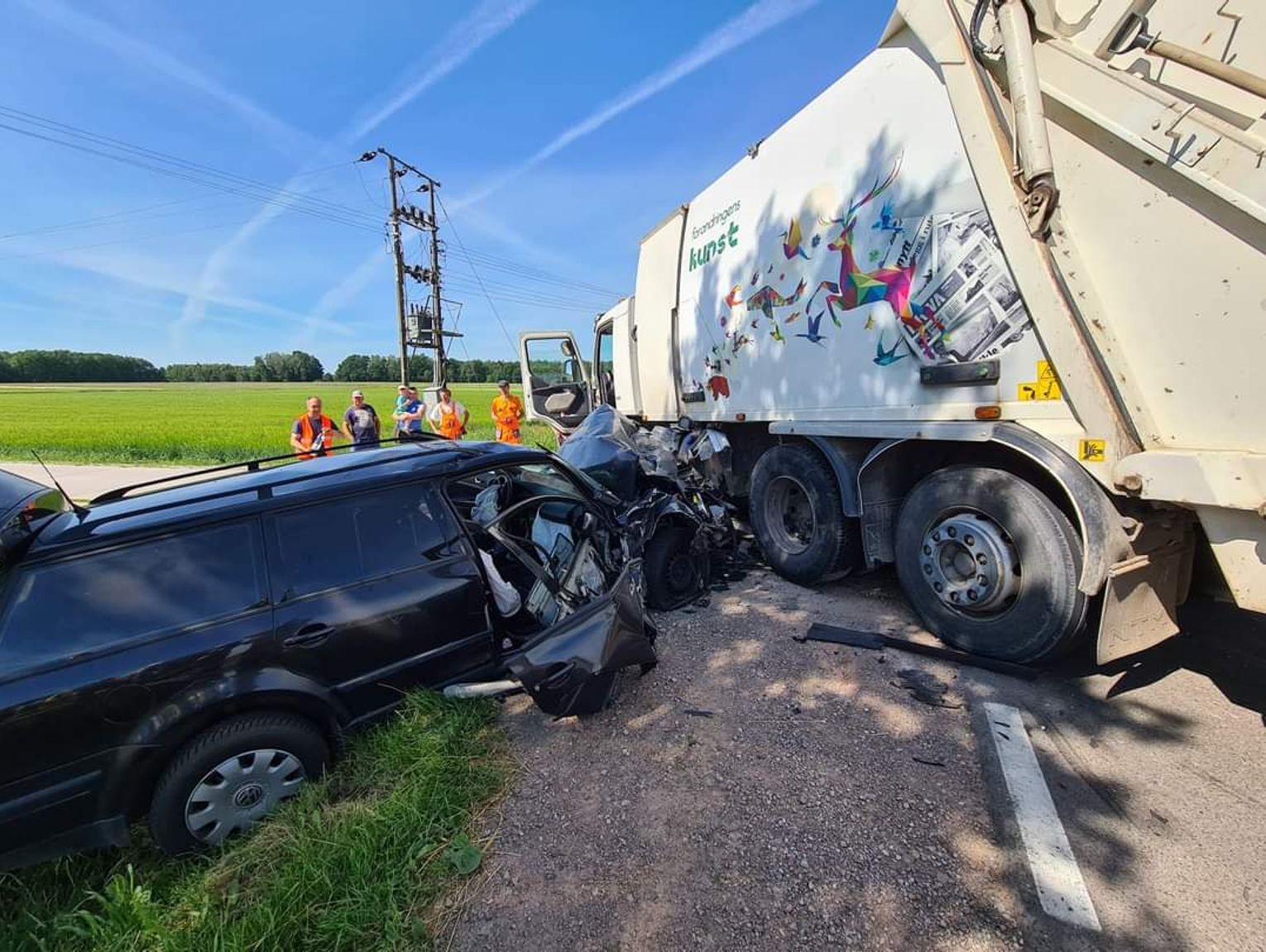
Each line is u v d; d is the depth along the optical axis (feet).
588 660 9.30
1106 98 8.04
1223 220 7.20
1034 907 6.19
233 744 7.90
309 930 6.31
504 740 9.59
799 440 15.60
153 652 7.52
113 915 6.56
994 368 10.18
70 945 6.62
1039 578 9.86
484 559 11.16
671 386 21.38
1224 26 6.92
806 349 14.40
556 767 8.94
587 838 7.54
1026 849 6.86
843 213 12.91
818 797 7.93
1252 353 7.17
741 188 16.51
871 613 13.64
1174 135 7.45
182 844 7.70
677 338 20.67
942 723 9.32
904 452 12.78
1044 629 9.88
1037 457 9.53
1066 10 8.43
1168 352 7.93
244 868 7.36
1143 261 8.00
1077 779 7.93
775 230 15.10
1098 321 8.57
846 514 13.96
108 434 77.87
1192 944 5.72
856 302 12.78
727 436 19.35
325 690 8.63
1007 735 8.89
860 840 7.19
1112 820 7.20
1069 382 8.99
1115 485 8.66
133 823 7.75
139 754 7.36
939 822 7.38
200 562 8.21
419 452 11.21
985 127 9.45
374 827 7.43
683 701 10.44
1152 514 9.07
